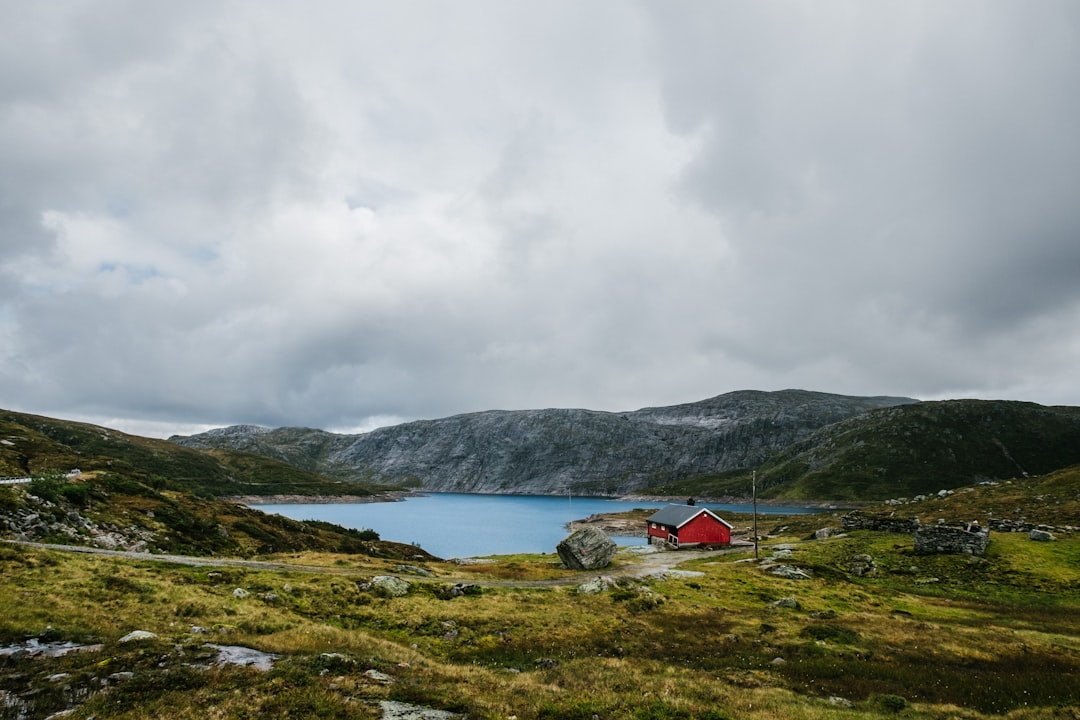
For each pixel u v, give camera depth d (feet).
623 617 144.05
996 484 458.91
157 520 245.86
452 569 229.04
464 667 86.28
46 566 121.19
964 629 138.31
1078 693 88.94
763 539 379.55
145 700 56.59
